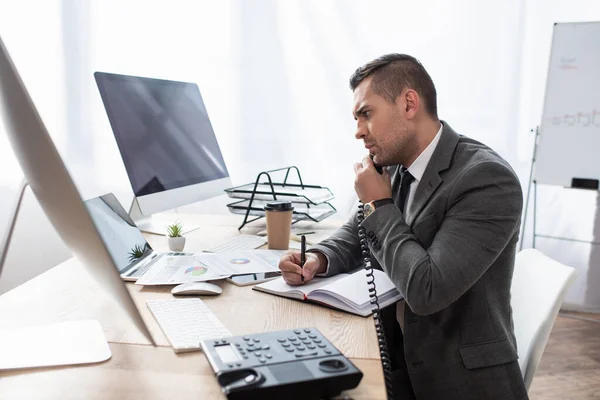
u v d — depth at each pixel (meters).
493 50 3.03
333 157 3.14
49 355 0.89
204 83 3.12
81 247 0.78
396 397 1.31
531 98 3.07
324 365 0.77
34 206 3.12
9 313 1.10
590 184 2.98
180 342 0.94
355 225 1.50
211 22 3.07
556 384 2.39
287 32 3.07
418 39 3.05
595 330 2.96
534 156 3.06
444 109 3.10
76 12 3.04
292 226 1.95
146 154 1.69
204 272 1.33
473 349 1.21
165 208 1.71
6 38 3.05
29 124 0.67
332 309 1.15
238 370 0.75
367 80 1.33
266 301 1.19
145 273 1.32
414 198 1.31
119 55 3.09
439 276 1.13
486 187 1.21
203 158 2.00
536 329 1.27
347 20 3.05
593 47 2.91
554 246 3.21
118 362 0.88
